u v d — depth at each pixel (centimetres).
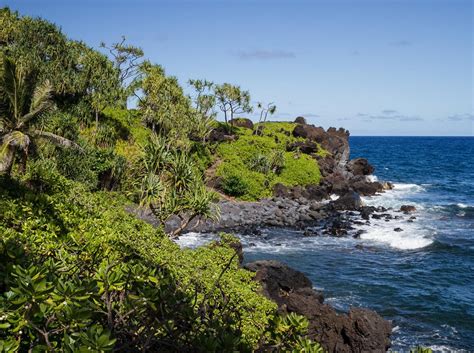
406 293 2723
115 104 5712
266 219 4750
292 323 559
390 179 9550
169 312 455
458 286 2870
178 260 1938
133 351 444
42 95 2872
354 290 2777
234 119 9306
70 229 1645
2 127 2720
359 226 4616
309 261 3403
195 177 3034
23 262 566
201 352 430
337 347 1841
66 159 3922
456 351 2017
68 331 393
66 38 5431
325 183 6694
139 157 3234
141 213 3909
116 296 479
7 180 2136
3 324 371
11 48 5112
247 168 6581
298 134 9050
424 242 3903
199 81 7131
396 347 2047
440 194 7294
